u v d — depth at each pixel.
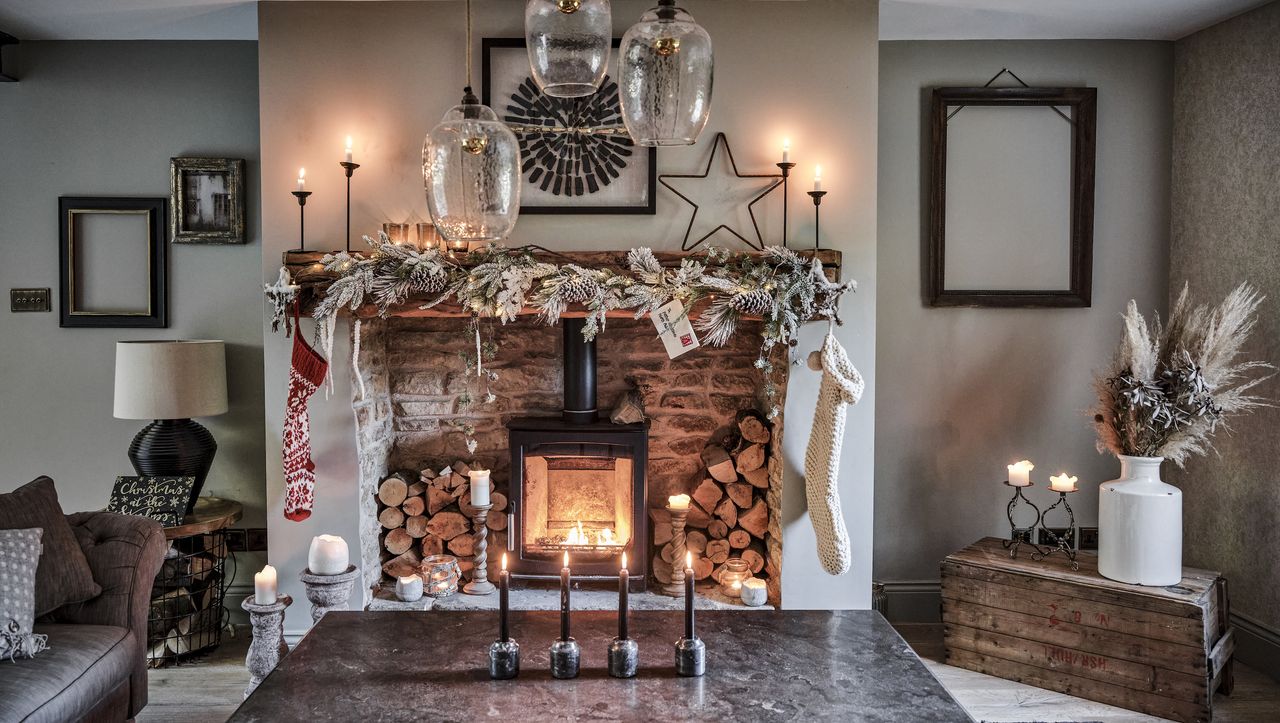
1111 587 3.27
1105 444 3.53
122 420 4.08
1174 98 4.09
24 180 4.01
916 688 1.98
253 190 4.05
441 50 3.56
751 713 1.84
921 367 4.16
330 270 3.31
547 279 3.31
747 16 3.56
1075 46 4.08
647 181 3.62
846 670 2.08
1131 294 4.15
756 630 2.33
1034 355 4.16
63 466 4.09
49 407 4.07
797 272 3.32
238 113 4.03
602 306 3.29
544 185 3.61
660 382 4.02
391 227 3.48
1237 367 3.31
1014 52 4.08
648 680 2.01
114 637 2.77
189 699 3.31
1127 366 3.41
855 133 3.59
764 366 3.37
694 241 3.63
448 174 1.57
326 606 3.02
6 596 2.57
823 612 2.47
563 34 1.49
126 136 4.02
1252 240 3.61
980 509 4.21
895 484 4.20
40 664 2.49
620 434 3.66
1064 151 4.09
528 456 3.73
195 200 4.02
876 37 3.56
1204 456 3.94
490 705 1.88
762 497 3.92
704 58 1.45
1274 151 3.49
